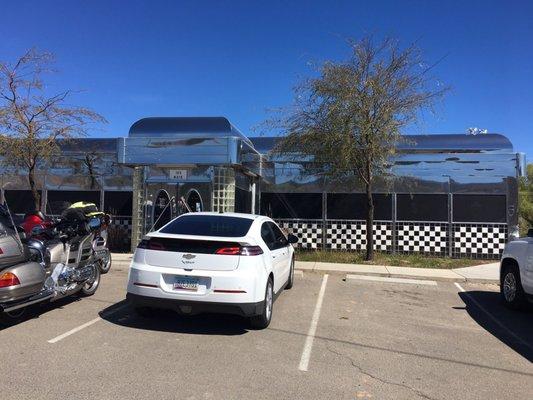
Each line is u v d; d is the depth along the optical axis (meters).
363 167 14.91
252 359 5.87
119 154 15.28
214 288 6.68
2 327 7.02
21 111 14.14
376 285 11.55
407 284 11.87
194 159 14.96
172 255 6.86
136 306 7.09
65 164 18.47
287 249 9.66
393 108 13.62
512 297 9.34
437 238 16.88
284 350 6.27
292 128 14.55
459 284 12.20
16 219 9.99
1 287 6.41
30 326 7.09
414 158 17.06
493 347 6.82
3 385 4.88
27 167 16.61
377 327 7.66
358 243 17.25
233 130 17.47
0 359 5.64
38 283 6.92
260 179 17.77
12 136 14.12
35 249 7.43
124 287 10.25
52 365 5.47
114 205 18.16
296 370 5.54
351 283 11.71
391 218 17.12
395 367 5.79
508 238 16.53
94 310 8.12
